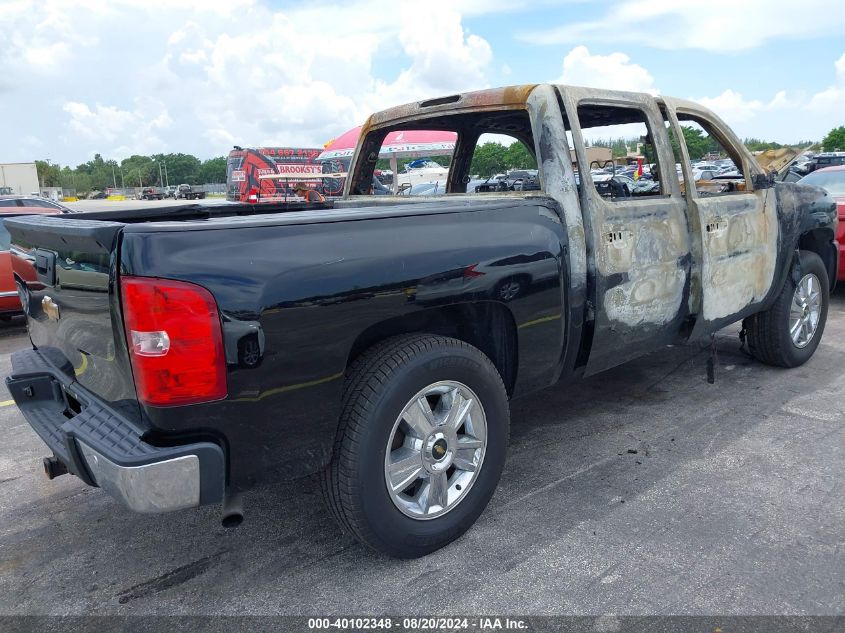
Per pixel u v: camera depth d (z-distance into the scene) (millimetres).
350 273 2406
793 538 2855
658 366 5344
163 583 2713
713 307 4070
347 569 2752
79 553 2973
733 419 4203
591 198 3287
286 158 20938
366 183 4758
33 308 3066
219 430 2217
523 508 3188
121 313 2123
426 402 2703
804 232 4832
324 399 2418
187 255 2104
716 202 4016
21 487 3664
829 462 3572
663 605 2445
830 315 6980
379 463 2543
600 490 3344
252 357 2203
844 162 23828
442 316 2957
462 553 2828
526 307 2986
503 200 3240
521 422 4301
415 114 4078
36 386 2936
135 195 116500
